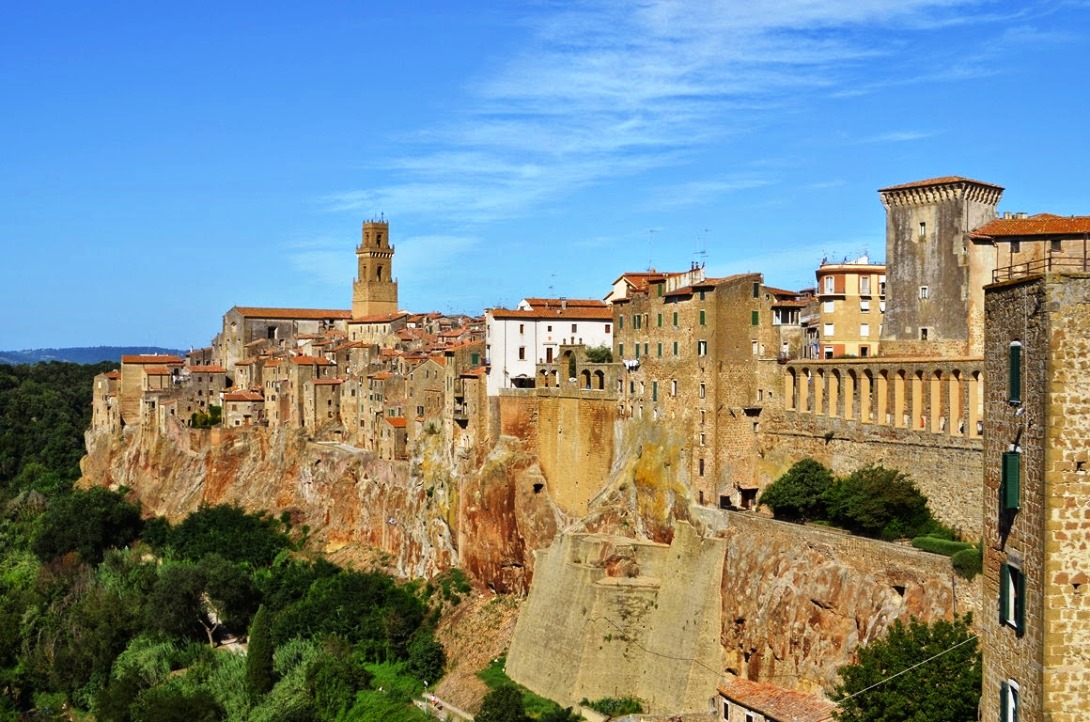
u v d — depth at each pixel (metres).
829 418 123.81
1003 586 53.78
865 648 90.00
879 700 75.81
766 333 135.88
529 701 133.62
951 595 88.94
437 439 193.00
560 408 163.12
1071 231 120.19
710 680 120.19
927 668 75.19
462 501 176.88
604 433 154.00
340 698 147.88
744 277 135.50
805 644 103.56
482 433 177.75
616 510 145.88
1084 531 49.62
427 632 163.12
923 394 112.12
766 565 114.19
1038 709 50.12
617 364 152.88
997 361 55.12
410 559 188.50
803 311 177.62
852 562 102.25
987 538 55.97
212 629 190.75
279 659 162.88
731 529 123.81
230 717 152.88
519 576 162.38
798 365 129.62
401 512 197.75
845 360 122.62
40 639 186.50
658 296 145.00
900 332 143.88
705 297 135.75
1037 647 50.41
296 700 148.38
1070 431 49.62
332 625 168.88
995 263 126.31
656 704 125.50
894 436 114.25
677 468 138.88
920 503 108.50
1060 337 49.72
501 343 181.38
